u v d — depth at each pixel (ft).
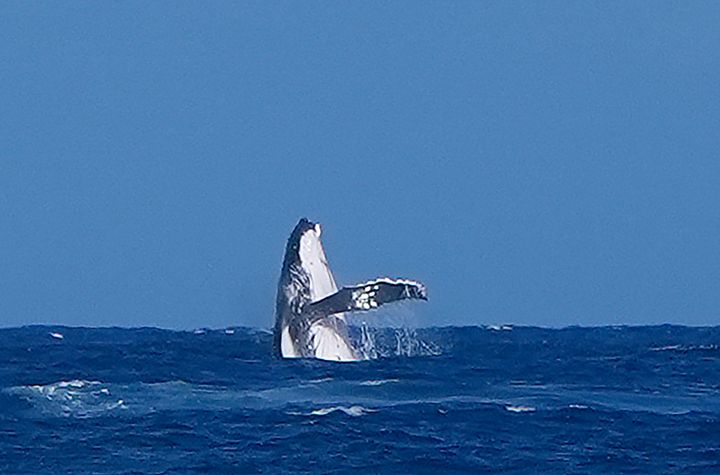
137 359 517.96
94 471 288.51
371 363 489.26
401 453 305.12
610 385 438.40
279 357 511.81
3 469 290.76
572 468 291.99
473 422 345.51
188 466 292.81
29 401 381.60
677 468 293.02
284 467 291.99
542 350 632.38
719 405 388.37
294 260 509.76
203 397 393.29
